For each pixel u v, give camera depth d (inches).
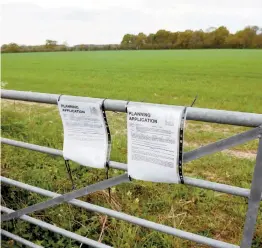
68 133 80.3
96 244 87.8
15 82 593.9
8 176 149.6
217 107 381.1
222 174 181.3
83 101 74.2
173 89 485.1
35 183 144.7
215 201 142.1
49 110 324.5
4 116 244.7
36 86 549.6
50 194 90.7
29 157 171.2
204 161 196.4
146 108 65.9
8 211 104.4
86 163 79.4
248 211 64.9
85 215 126.2
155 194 144.8
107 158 76.6
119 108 70.2
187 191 147.3
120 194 143.7
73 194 85.3
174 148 65.3
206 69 634.2
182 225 127.5
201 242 72.2
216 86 484.7
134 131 69.1
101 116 73.0
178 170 67.8
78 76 625.0
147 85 518.6
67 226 122.6
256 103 387.9
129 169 72.6
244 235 67.0
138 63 778.8
